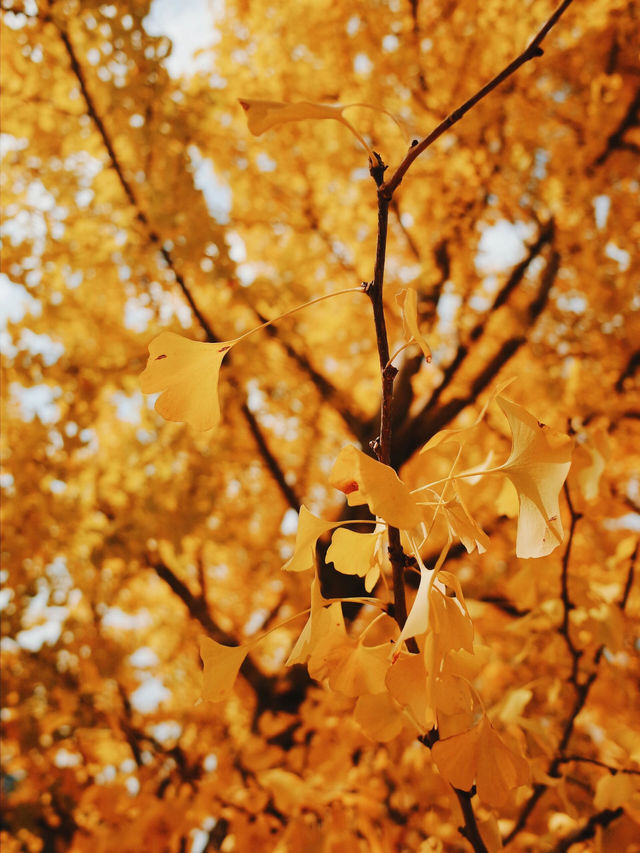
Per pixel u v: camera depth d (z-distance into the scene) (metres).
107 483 1.67
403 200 2.37
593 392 1.94
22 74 1.67
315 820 1.09
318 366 2.45
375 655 0.52
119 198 1.69
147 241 1.69
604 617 0.86
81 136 1.69
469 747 0.50
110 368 1.67
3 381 1.58
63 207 1.69
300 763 1.30
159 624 2.25
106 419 2.03
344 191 2.39
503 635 1.61
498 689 1.37
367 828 1.09
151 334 1.75
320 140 2.23
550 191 2.07
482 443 1.72
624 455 2.21
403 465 2.24
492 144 2.25
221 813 1.09
